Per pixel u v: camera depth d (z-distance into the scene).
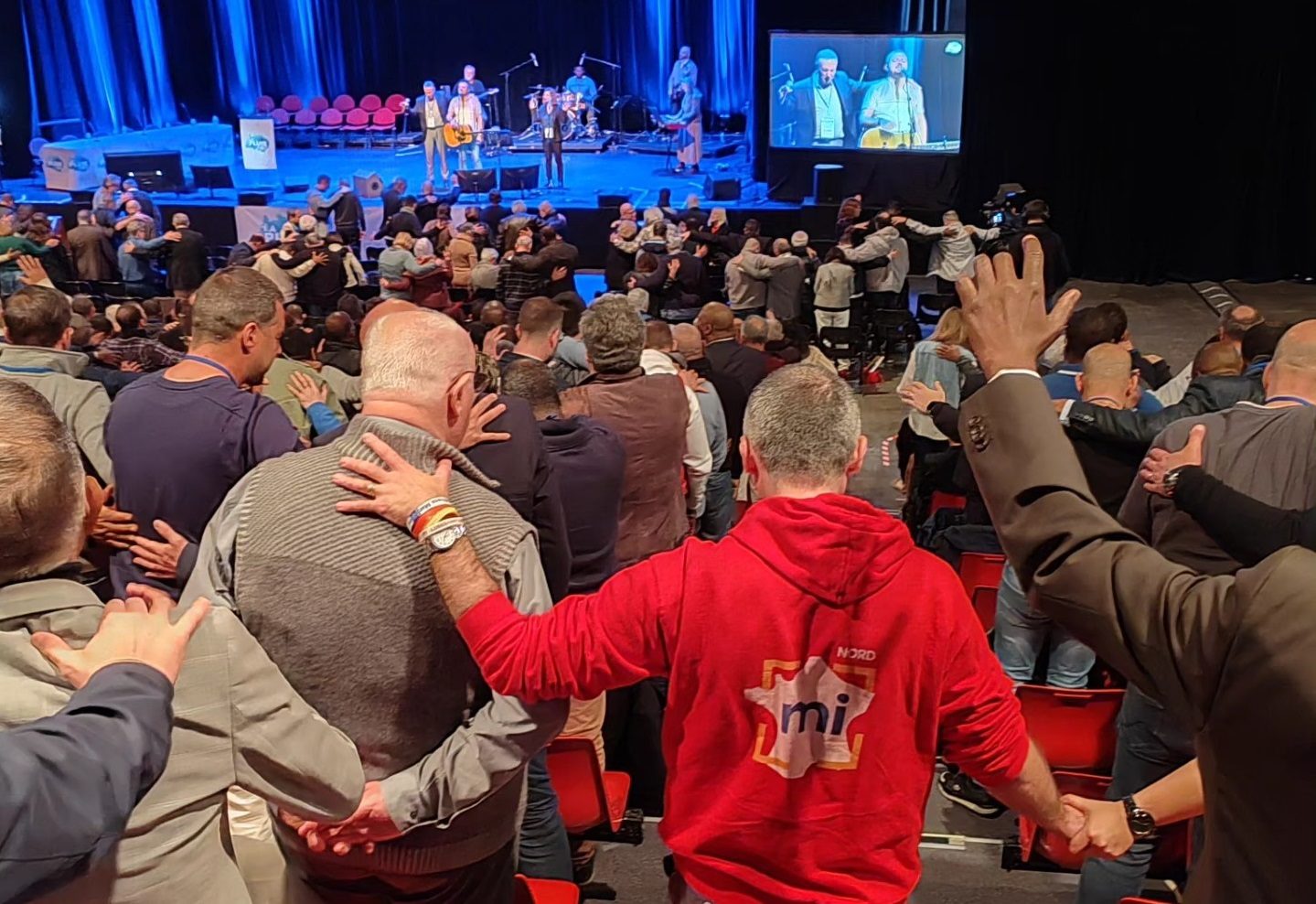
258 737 1.60
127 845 1.46
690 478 4.25
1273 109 14.23
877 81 16.34
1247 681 1.04
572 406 3.59
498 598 1.80
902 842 1.70
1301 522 2.01
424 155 21.67
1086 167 15.04
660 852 3.28
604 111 22.70
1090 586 1.18
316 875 2.06
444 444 1.95
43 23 21.28
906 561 1.63
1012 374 1.28
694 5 21.69
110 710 1.24
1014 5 14.83
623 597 1.68
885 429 9.45
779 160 17.03
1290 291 14.35
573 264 12.22
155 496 2.80
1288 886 1.02
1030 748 1.73
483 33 23.20
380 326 2.00
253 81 22.97
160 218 16.47
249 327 2.86
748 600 1.62
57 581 1.45
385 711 1.91
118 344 6.61
